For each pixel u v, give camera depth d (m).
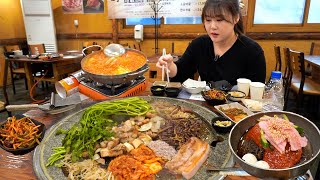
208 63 2.20
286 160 0.68
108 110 1.37
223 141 1.10
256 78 2.04
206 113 1.37
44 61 3.91
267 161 0.70
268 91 1.68
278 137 0.71
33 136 1.11
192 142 1.08
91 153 1.05
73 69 4.60
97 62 1.71
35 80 4.62
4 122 1.22
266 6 4.68
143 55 1.76
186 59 2.29
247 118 0.83
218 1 1.73
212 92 1.62
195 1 4.95
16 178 0.88
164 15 5.16
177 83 1.86
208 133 1.20
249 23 4.74
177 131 1.22
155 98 1.61
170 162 0.97
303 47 4.66
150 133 1.22
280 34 4.66
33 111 1.45
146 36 5.38
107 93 1.63
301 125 0.77
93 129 1.15
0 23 5.79
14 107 1.40
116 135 1.19
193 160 0.95
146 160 1.01
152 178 0.91
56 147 1.06
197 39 2.29
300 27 4.59
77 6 5.71
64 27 5.98
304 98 4.34
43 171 0.91
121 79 1.54
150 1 5.16
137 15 5.32
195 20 5.08
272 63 4.89
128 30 5.50
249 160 0.69
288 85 3.63
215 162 0.95
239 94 1.63
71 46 6.07
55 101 1.48
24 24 6.00
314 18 4.57
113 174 0.93
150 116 1.38
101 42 5.80
